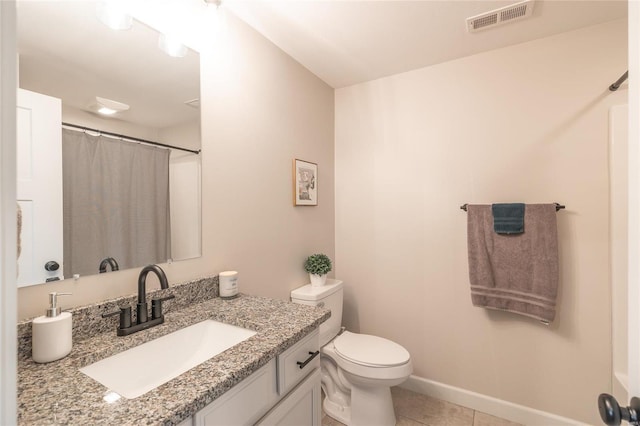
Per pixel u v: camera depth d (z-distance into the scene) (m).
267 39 1.77
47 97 0.91
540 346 1.79
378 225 2.32
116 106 1.08
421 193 2.15
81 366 0.80
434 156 2.11
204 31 1.35
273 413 0.94
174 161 1.27
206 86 1.40
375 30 1.70
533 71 1.81
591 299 1.67
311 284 2.10
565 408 1.73
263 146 1.74
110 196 1.06
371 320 2.35
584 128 1.69
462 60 2.01
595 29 1.66
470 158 1.99
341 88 2.46
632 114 0.57
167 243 1.24
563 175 1.74
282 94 1.89
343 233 2.46
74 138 0.97
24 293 0.85
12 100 0.37
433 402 2.03
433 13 1.55
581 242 1.69
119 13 1.06
